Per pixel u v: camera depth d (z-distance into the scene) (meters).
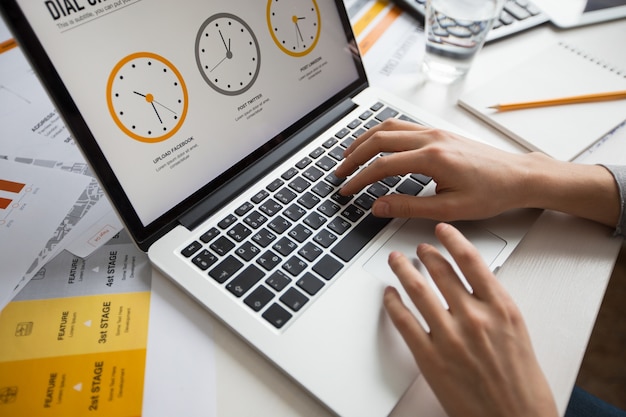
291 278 0.44
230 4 0.51
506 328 0.37
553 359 0.40
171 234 0.46
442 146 0.49
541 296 0.44
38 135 0.59
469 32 0.62
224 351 0.40
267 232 0.47
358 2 0.80
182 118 0.48
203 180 0.49
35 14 0.38
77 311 0.42
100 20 0.42
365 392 0.37
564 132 0.58
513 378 0.35
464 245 0.41
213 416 0.37
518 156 0.51
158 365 0.39
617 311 1.08
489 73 0.68
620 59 0.69
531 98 0.62
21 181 0.53
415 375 0.38
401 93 0.66
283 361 0.38
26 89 0.64
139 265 0.46
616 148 0.59
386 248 0.47
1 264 0.45
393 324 0.40
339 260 0.45
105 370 0.39
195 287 0.43
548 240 0.49
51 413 0.36
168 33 0.46
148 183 0.45
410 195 0.49
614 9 0.77
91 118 0.42
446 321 0.37
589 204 0.49
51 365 0.39
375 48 0.73
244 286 0.43
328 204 0.50
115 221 0.50
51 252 0.47
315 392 0.37
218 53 0.50
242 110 0.52
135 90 0.44
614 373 1.00
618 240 0.49
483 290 0.39
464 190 0.47
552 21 0.75
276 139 0.55
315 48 0.59
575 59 0.68
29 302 0.43
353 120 0.60
